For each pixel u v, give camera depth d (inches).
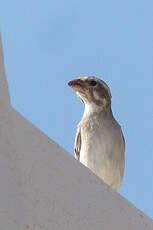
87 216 341.1
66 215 326.6
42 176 322.7
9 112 313.9
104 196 361.4
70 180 342.6
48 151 335.6
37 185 316.2
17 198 295.4
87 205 345.4
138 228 374.0
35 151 326.3
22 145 319.0
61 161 342.3
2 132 304.0
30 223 299.1
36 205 309.1
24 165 313.4
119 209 367.6
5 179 294.0
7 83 319.0
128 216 371.9
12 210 289.1
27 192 307.1
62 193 331.6
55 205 322.0
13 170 301.0
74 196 339.6
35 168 320.2
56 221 317.7
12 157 303.7
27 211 300.8
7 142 304.5
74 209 334.6
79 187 346.3
